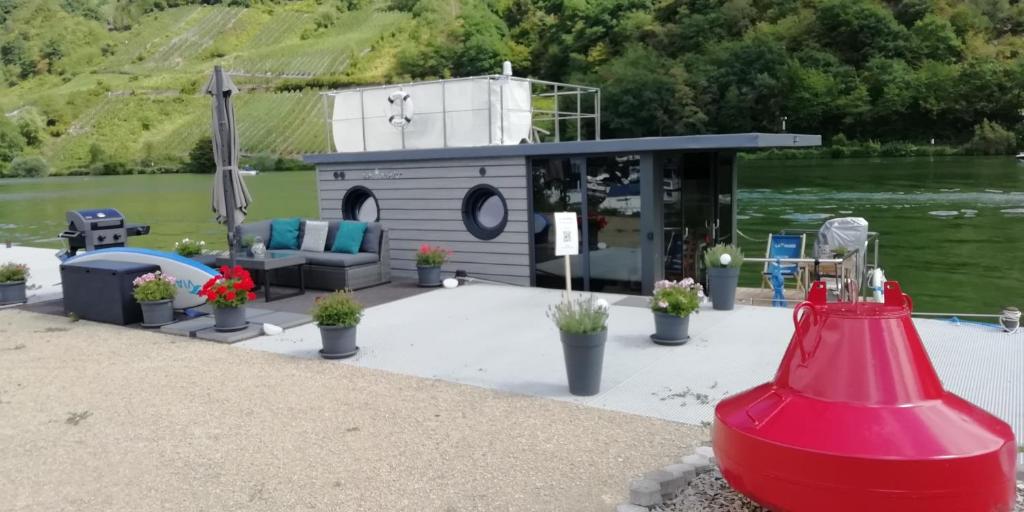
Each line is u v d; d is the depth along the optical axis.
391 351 7.90
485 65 99.81
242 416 5.99
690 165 11.12
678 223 11.07
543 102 82.56
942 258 25.52
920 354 3.64
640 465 4.83
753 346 7.65
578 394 6.29
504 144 11.85
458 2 125.88
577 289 11.24
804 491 3.44
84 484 4.81
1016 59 74.06
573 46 91.69
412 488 4.59
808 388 3.67
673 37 83.69
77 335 9.05
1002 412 5.56
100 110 135.50
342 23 157.38
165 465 5.07
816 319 3.79
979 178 52.84
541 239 11.43
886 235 30.67
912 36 79.12
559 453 5.06
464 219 11.98
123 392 6.72
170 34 165.62
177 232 40.72
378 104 13.07
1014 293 20.14
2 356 8.10
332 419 5.86
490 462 4.94
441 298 10.67
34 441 5.59
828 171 61.28
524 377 6.87
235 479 4.81
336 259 11.26
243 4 170.38
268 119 125.44
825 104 74.81
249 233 12.23
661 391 6.35
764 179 56.47
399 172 12.54
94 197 69.19
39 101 135.25
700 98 76.25
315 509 4.35
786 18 83.00
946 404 3.57
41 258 16.28
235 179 10.22
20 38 156.88
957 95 72.81
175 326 9.10
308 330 9.00
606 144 10.29
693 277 11.30
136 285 9.37
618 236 10.76
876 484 3.28
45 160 124.12
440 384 6.72
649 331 8.44
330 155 13.10
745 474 3.69
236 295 8.66
